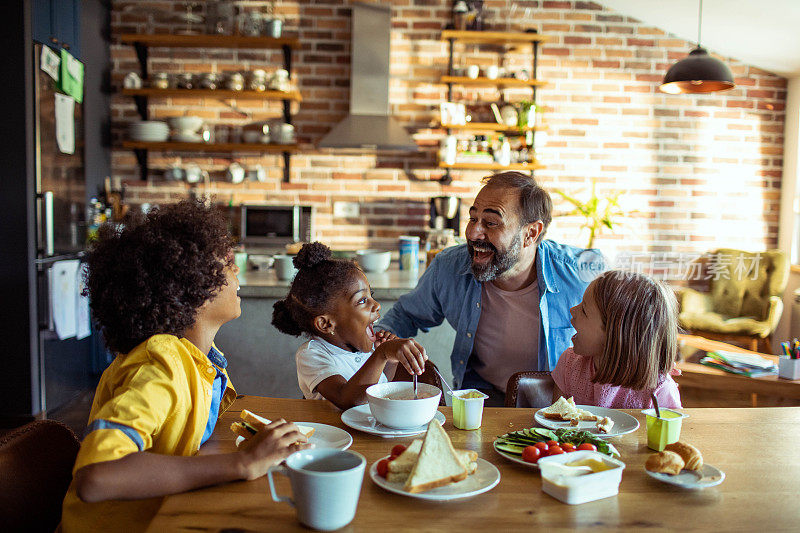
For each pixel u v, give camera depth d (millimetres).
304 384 1527
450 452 937
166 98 5078
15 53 3205
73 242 3764
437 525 826
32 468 991
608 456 1050
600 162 5281
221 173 5145
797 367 2754
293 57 5133
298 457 855
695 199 5324
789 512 885
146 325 1018
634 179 5297
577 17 5207
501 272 1857
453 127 4992
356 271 1588
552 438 1107
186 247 1036
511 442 1097
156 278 1015
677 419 1108
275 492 849
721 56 5273
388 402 1146
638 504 900
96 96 4676
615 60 5230
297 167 5203
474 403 1206
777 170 5324
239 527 815
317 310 1556
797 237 5148
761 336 4312
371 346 1605
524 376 1599
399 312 2180
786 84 5262
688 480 961
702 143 5301
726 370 2889
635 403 1498
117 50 4980
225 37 4777
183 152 5105
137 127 4789
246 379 2967
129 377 954
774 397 3758
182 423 980
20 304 3283
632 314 1361
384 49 5016
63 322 3486
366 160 5223
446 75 5121
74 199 3791
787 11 4047
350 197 5234
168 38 4746
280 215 5004
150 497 870
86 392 3889
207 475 909
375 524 827
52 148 3465
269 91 4844
